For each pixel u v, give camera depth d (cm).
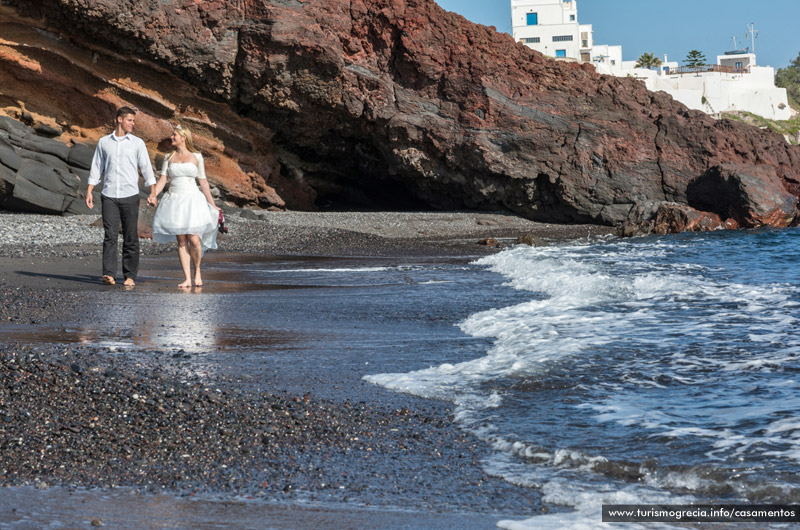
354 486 307
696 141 3091
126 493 296
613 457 334
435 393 449
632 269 1212
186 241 974
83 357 516
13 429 370
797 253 1561
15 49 2403
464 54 3062
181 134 947
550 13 8969
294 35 2738
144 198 2453
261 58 2747
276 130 3027
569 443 356
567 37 8919
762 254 1555
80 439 361
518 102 3108
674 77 9250
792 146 3172
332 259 1549
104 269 963
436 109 3095
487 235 2625
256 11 2709
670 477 312
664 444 351
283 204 3116
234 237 2089
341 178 3509
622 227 2706
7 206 2180
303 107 2933
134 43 2552
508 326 668
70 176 2239
